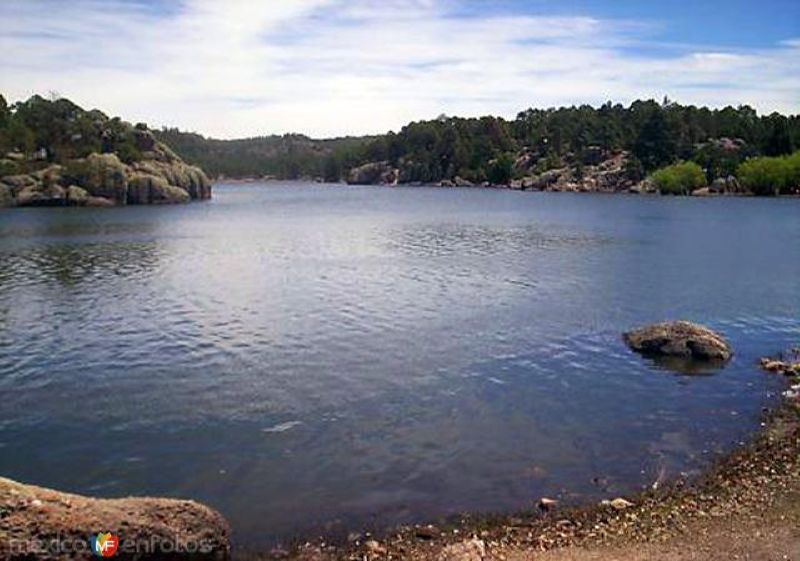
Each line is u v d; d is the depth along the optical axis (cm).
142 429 1927
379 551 1312
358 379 2370
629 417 2044
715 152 18388
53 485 1609
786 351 2819
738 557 1235
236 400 2158
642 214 10662
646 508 1459
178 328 3072
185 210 11875
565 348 2791
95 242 6631
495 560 1255
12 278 4431
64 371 2453
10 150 14038
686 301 3819
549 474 1653
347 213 11119
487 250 6000
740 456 1739
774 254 5891
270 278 4431
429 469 1680
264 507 1490
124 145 15100
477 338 2930
